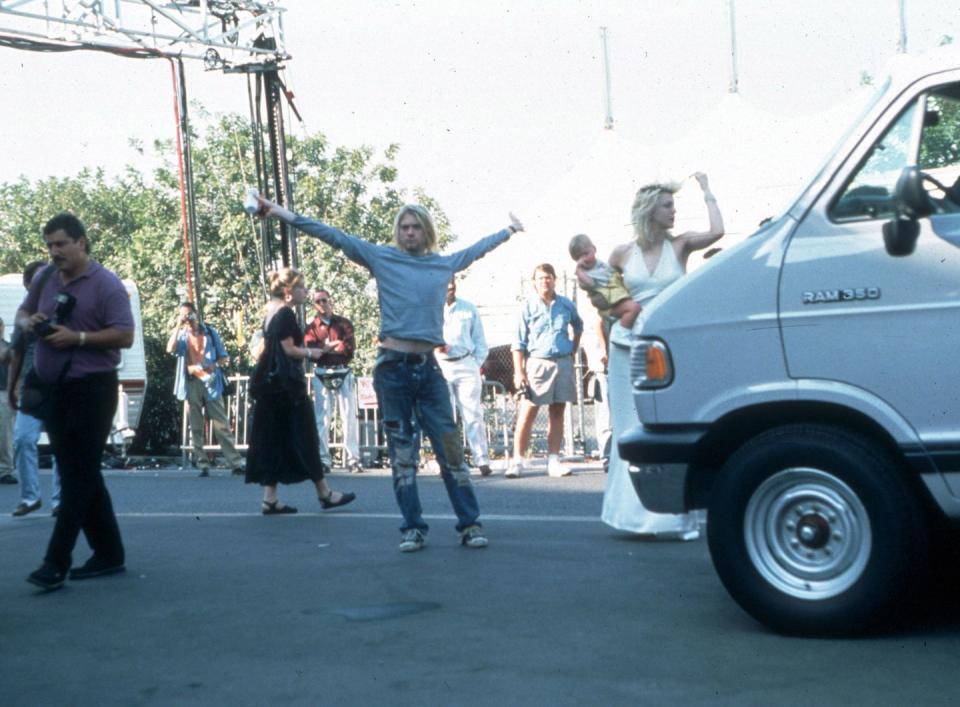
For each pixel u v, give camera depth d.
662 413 5.96
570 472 14.52
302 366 11.15
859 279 5.59
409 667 5.34
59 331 7.40
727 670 5.11
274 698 4.98
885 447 5.57
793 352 5.69
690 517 8.40
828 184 5.73
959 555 7.03
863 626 5.48
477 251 8.66
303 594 7.03
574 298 18.92
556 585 6.99
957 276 5.42
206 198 36.59
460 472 8.54
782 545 5.63
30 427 11.89
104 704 5.00
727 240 19.59
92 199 57.75
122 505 12.72
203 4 19.41
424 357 8.45
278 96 20.16
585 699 4.79
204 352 17.41
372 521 10.27
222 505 12.33
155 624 6.41
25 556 9.00
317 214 34.34
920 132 5.63
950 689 4.77
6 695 5.18
